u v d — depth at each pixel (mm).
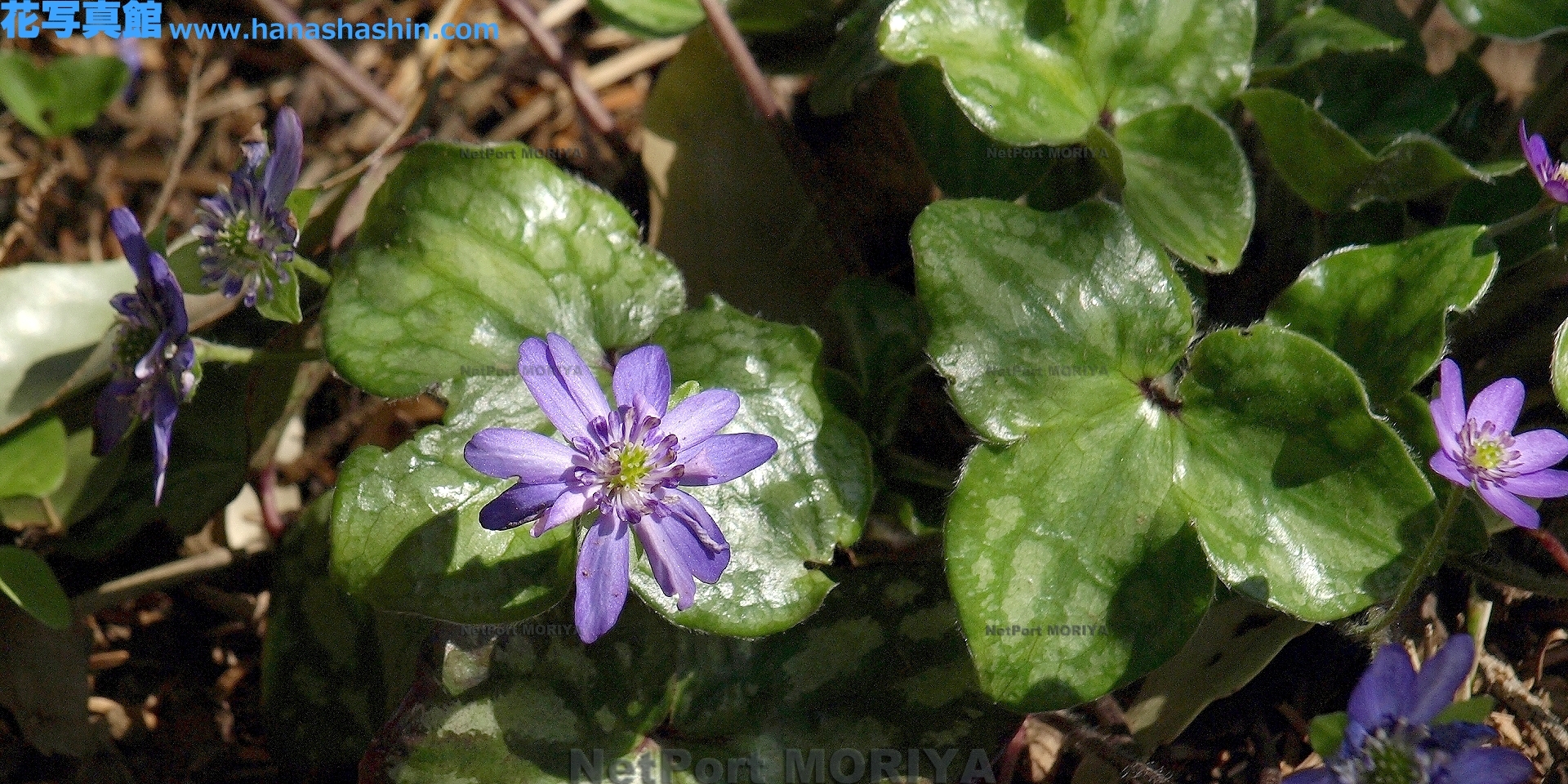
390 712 238
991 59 238
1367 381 228
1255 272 260
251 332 256
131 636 259
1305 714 244
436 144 231
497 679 227
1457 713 205
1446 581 246
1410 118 257
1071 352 225
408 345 227
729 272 260
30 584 237
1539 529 239
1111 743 232
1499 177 245
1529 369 247
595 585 206
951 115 249
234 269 229
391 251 231
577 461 205
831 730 231
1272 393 223
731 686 232
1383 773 203
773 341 230
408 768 224
